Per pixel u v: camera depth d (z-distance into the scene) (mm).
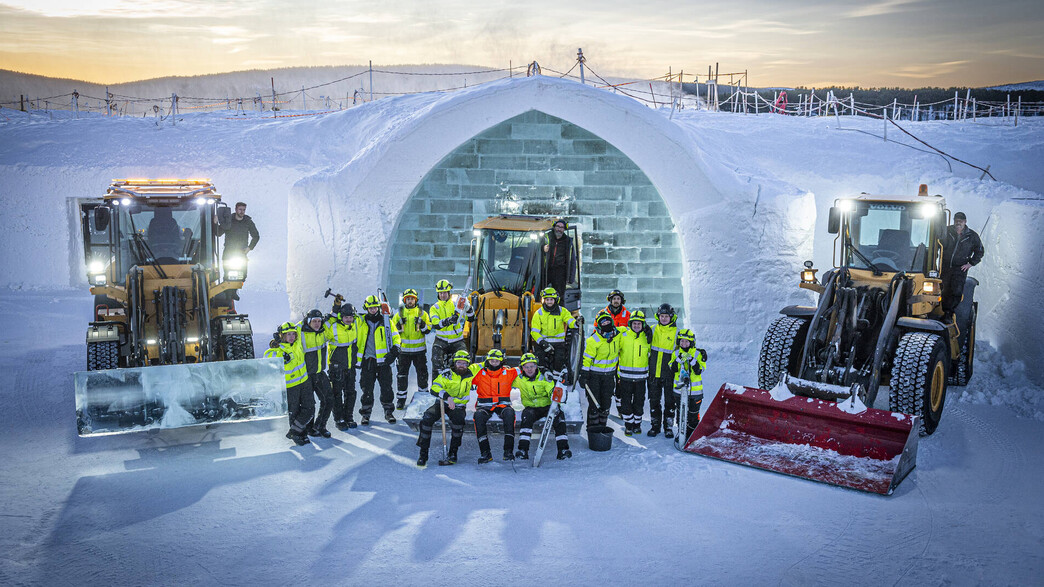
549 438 9680
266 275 20750
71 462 8742
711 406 9453
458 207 15062
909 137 19125
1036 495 7875
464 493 7891
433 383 8578
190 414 9141
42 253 20984
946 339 10109
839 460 8648
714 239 14164
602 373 9062
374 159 14539
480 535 6938
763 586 6137
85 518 7285
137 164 20922
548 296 10195
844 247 10836
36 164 20953
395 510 7469
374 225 14492
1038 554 6680
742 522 7258
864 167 16828
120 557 6547
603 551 6660
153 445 9344
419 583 6121
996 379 12016
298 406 9336
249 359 9383
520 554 6590
